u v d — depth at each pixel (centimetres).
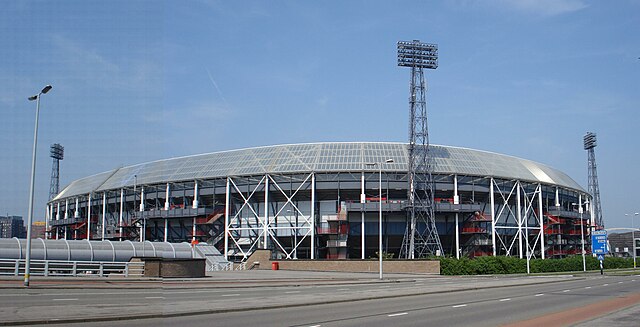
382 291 3366
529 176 9569
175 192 9294
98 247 5678
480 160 9331
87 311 1994
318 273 5988
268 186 8600
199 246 7212
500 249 9181
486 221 8788
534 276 6481
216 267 6931
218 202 9150
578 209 11219
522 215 9625
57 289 3102
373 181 8512
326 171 8406
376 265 6600
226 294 3005
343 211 8312
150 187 9581
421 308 2408
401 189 8631
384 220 8669
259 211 8856
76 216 10688
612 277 6303
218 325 1759
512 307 2498
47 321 1716
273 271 6425
